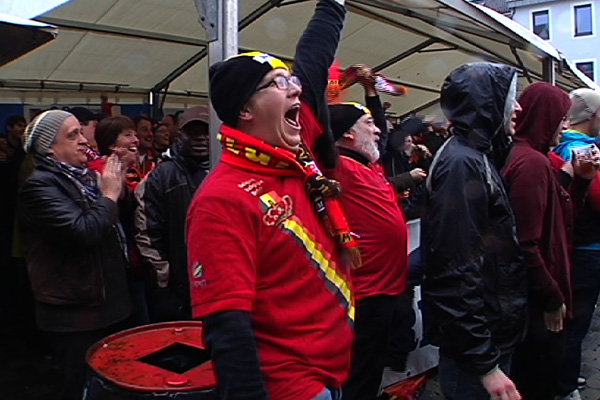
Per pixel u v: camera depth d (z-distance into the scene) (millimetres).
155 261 3033
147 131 4730
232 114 1411
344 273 1525
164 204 3043
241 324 1269
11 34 2477
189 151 3094
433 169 2047
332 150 1835
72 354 2500
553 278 2545
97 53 5609
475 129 2045
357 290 2760
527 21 31672
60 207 2375
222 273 1286
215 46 2541
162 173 3078
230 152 1414
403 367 3479
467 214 1895
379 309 2801
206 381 1613
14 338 4664
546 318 2428
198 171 3123
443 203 1920
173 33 5523
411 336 3523
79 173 2557
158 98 7266
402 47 7215
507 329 2029
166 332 2029
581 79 7879
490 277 2004
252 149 1379
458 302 1883
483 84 2061
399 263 2885
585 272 3322
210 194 1344
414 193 4117
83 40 5199
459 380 2080
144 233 3039
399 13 5168
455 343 1909
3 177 5000
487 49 6602
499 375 1901
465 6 4578
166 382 1603
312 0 5203
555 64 6840
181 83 7281
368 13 5488
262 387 1268
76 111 4125
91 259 2512
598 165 3115
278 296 1370
